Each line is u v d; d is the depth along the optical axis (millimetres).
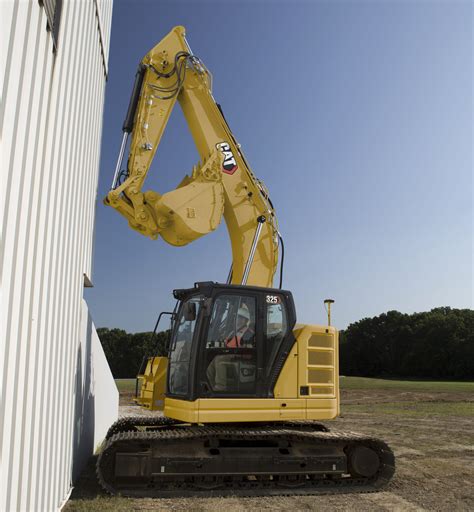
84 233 8320
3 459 4117
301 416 8430
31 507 5133
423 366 62562
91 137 8711
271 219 10438
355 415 20156
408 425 16969
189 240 9742
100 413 12773
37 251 5000
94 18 8719
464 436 14477
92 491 7902
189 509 6922
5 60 3676
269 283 10203
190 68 10461
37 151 4805
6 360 4078
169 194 9453
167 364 8859
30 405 4953
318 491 8125
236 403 8102
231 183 10250
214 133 10383
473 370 58938
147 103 9898
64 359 6852
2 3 3588
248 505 7270
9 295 4082
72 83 6629
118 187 9422
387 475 8531
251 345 8398
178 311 9070
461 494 8133
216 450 8289
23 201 4367
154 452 7965
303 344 8695
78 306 7965
